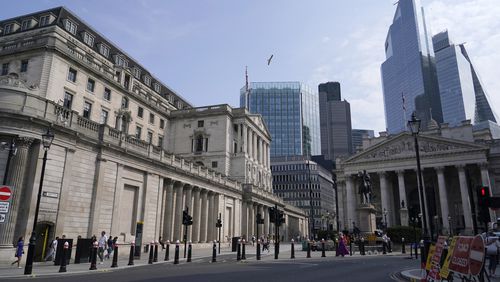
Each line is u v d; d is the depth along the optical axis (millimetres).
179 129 74062
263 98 179625
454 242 12781
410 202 85312
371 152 80750
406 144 77250
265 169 89562
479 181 77438
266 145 92625
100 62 55594
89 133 33125
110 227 34625
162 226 43688
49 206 28156
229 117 73812
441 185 72000
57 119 29422
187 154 72188
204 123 73188
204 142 72062
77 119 31703
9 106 26625
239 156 73188
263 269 20797
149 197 40875
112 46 62906
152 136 67125
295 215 106062
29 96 27578
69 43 49812
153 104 66875
